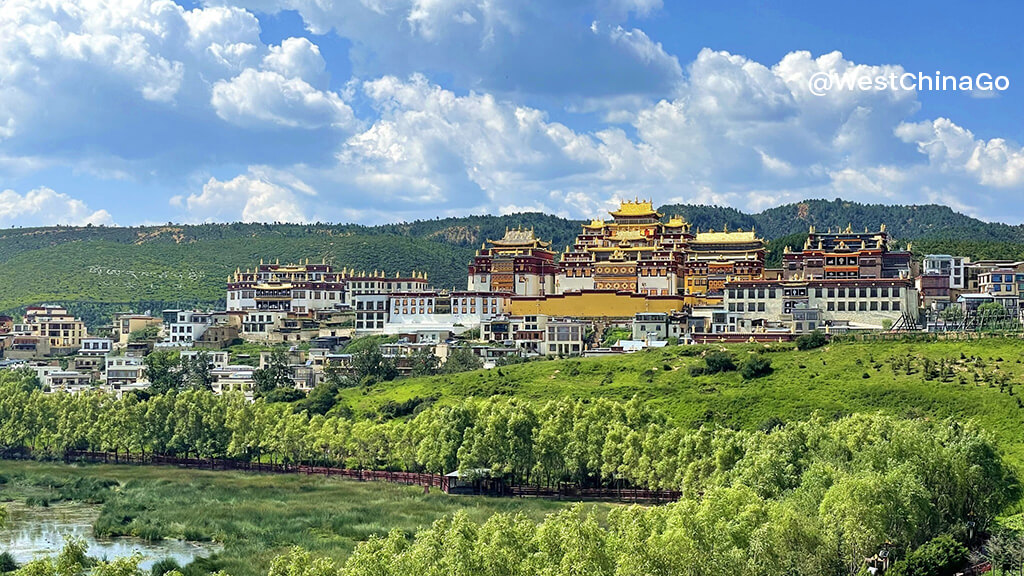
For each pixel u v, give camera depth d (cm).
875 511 14675
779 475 17575
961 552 14588
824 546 14062
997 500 17138
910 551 14912
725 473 18525
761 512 14212
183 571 17375
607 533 13962
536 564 13538
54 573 13738
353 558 14288
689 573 13025
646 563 12962
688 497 16825
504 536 14075
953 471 16875
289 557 15262
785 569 13550
